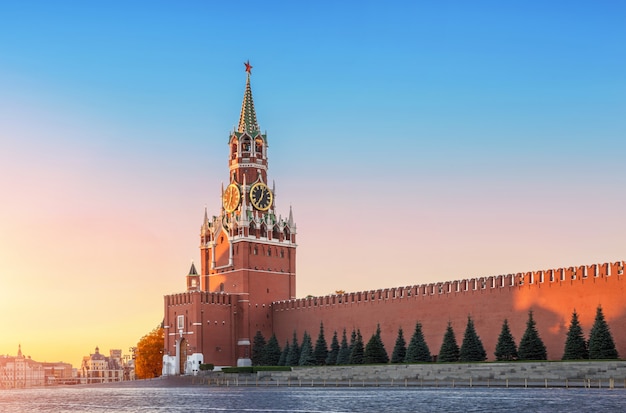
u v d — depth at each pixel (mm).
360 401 91750
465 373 122812
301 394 110688
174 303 190750
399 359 150500
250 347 189500
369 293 170000
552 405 76750
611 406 73812
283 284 198000
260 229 196125
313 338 182000
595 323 120875
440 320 154875
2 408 103312
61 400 122625
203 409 87688
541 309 138000
